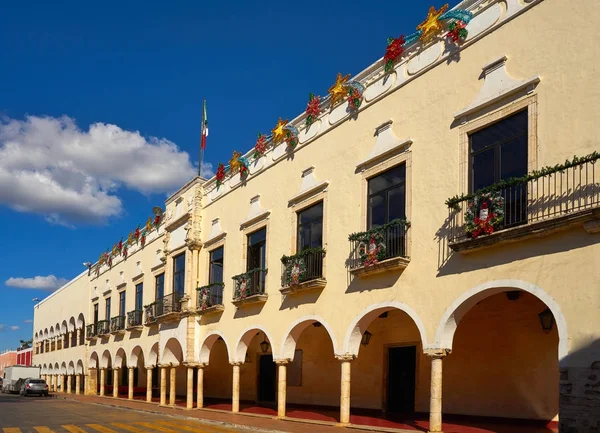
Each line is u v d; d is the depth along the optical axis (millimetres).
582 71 9867
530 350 13398
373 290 13789
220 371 27531
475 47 12016
